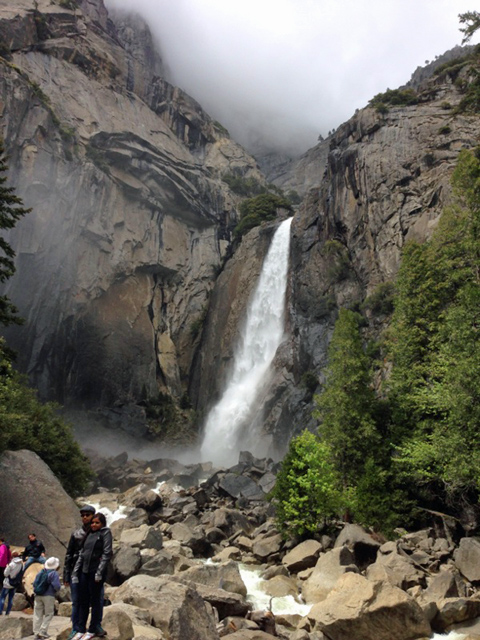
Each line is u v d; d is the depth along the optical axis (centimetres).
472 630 1310
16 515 1736
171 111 9475
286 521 2209
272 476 3544
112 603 1024
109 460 4334
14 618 888
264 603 1539
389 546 1783
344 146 6000
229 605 1323
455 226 2711
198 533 2231
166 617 946
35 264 5531
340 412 2475
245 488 3397
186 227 7900
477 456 1903
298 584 1716
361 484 2184
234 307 7062
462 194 2733
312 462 2198
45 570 849
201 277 7719
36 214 5556
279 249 6806
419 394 2417
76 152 6238
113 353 6209
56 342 5659
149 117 8181
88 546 754
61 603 1159
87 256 6241
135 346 6469
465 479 2023
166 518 2708
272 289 6569
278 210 8169
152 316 7025
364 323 4697
